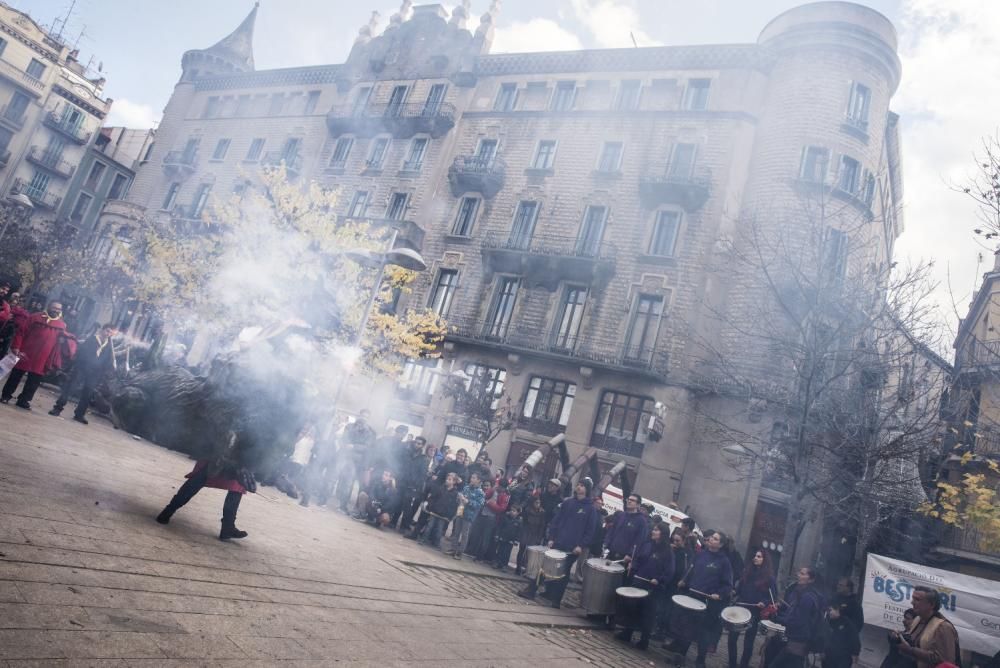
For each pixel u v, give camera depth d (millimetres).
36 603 2912
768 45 26484
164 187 41719
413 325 24312
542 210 28359
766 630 8172
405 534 11250
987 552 17266
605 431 23922
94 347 11250
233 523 5434
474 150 31500
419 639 4711
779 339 15328
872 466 14469
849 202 22188
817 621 7750
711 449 21609
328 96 38094
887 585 12578
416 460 11828
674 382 22828
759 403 16594
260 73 41438
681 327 23016
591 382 24422
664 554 8688
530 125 30359
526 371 25812
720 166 25359
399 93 35031
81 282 35531
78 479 5754
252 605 4008
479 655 4918
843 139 24047
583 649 6934
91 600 3174
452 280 29328
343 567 6254
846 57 24906
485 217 29641
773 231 19516
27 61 46438
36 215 47312
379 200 32688
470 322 27812
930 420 13539
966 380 14500
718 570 8516
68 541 3863
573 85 30453
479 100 32656
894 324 14555
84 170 49844
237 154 39656
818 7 25562
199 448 5176
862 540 16969
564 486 13906
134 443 10633
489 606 7250
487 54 33781
